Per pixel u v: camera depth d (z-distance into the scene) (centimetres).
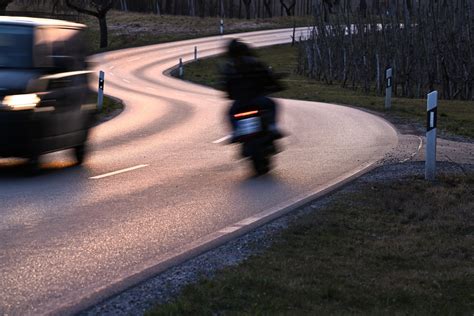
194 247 1120
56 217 1312
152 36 10544
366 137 2623
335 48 6744
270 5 15588
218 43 9875
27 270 989
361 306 870
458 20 5159
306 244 1148
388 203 1462
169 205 1449
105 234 1202
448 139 2584
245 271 970
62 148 1795
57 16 2242
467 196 1548
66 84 1795
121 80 6294
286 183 1722
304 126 2997
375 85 6016
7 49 1728
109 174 1803
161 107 3916
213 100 4512
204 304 838
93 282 941
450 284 970
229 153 2216
